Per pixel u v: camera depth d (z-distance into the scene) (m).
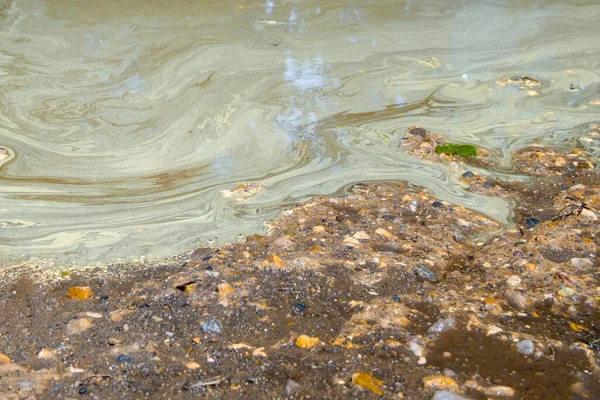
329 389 1.95
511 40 5.16
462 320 2.32
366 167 3.58
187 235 2.99
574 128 3.99
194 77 4.55
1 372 1.98
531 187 3.39
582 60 4.85
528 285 2.56
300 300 2.43
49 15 5.41
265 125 4.00
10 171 3.55
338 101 4.29
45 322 2.30
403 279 2.58
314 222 3.05
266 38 5.11
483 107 4.24
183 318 2.30
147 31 5.17
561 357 2.15
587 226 2.98
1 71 4.57
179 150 3.78
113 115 4.13
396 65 4.77
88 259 2.80
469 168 3.57
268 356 2.11
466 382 2.01
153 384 1.96
